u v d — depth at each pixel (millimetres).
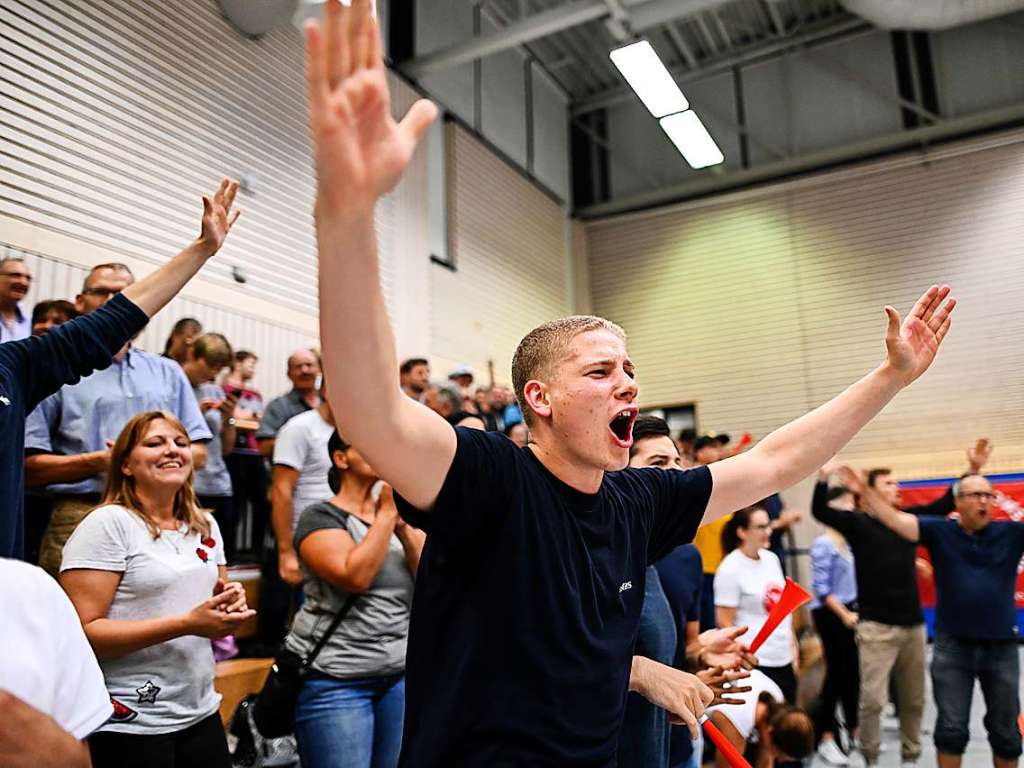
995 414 7770
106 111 4496
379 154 853
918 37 8648
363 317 890
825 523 4328
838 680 4555
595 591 1169
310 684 2107
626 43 7031
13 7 4062
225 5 5316
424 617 1143
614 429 1247
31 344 1764
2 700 794
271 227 5590
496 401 6270
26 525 2732
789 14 9094
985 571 3758
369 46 838
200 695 1894
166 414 2047
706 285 9414
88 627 1759
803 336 8828
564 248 9898
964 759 4211
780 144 9188
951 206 8289
